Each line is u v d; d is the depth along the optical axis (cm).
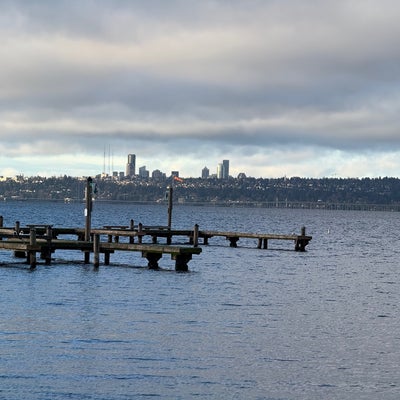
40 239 5747
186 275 5272
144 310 3669
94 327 3192
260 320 3491
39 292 4191
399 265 7194
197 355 2755
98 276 4972
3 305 3712
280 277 5481
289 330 3269
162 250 5412
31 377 2422
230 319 3488
